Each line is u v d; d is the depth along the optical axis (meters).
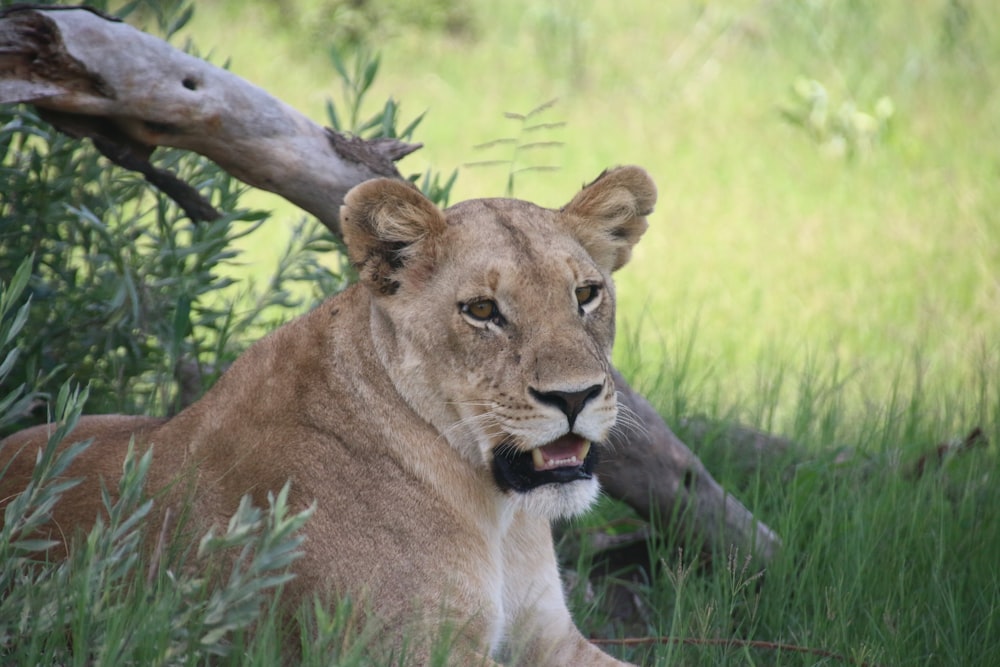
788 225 18.16
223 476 6.41
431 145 20.16
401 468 6.39
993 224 18.02
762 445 9.63
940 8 26.08
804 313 15.04
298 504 6.27
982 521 8.28
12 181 8.39
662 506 8.28
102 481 5.75
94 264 8.73
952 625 7.27
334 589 6.19
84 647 5.25
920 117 22.14
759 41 25.20
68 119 6.95
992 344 13.34
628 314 14.95
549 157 20.27
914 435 9.73
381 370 6.46
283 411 6.49
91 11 6.80
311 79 22.17
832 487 8.55
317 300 9.49
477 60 23.98
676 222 18.20
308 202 7.71
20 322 5.88
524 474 6.36
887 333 14.18
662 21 26.38
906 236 17.72
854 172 20.23
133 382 9.16
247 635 6.16
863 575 7.71
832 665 7.03
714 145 21.23
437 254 6.32
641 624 8.21
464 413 6.29
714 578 7.75
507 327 6.15
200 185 8.70
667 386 10.59
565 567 8.72
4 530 5.61
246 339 9.90
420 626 6.11
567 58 24.27
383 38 23.89
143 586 5.68
